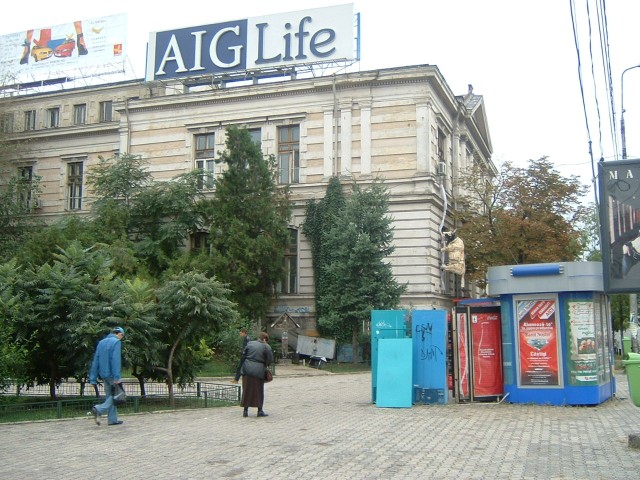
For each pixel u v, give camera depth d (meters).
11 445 10.28
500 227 34.62
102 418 13.38
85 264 15.71
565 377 14.94
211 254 33.12
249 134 34.91
